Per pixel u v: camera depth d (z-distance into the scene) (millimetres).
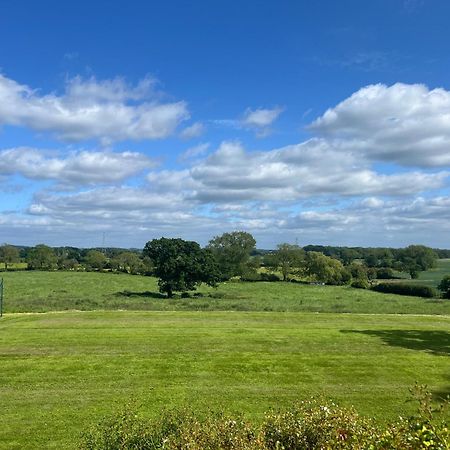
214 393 15266
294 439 6891
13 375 17078
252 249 94125
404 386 16172
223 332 24859
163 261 56562
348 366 18594
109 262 116500
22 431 12164
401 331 25859
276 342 22641
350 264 111812
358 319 29703
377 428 6801
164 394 15125
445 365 18859
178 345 21812
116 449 8555
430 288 64875
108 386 15906
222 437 6980
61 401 14406
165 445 7512
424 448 5324
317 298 59812
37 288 70375
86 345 21672
